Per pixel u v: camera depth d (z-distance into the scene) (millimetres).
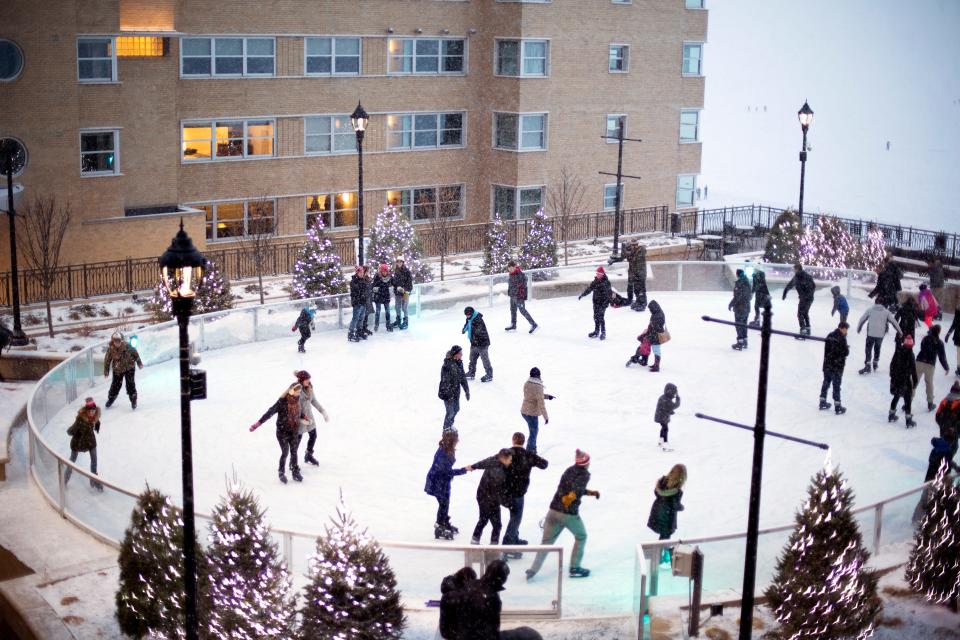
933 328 24984
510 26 47594
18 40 35812
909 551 18188
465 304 33469
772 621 16094
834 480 16000
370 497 20188
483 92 49094
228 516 15383
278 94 43875
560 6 48344
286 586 15555
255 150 43875
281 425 20516
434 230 44094
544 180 49406
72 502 19312
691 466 21906
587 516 19406
